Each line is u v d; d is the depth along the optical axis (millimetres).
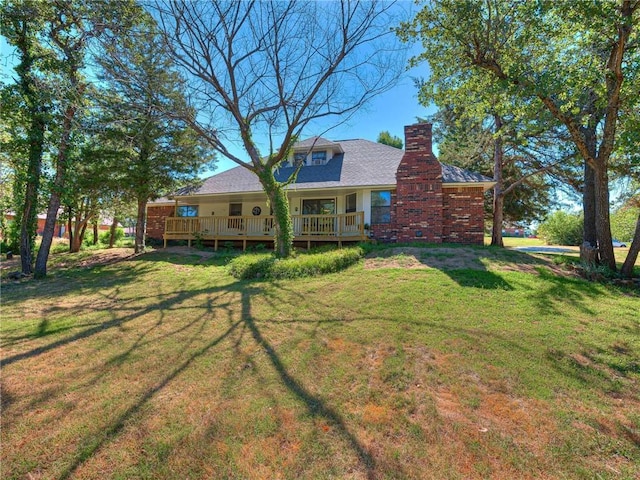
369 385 3223
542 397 2990
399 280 6965
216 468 2252
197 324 5133
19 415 2875
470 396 3014
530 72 7812
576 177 14461
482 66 8383
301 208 16516
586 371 3428
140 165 13031
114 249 16984
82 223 18500
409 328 4523
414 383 3238
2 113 9672
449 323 4672
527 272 7559
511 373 3381
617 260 12289
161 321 5371
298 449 2396
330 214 14992
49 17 9422
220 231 16984
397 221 12781
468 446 2396
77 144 11195
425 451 2355
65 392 3238
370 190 13961
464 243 12477
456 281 6727
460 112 16234
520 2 7555
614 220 22922
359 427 2621
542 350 3869
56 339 4668
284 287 7074
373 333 4414
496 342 4066
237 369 3607
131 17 9086
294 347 4113
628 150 7422
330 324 4816
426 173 12453
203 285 8125
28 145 10266
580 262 8578
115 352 4168
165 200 18688
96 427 2697
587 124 8375
